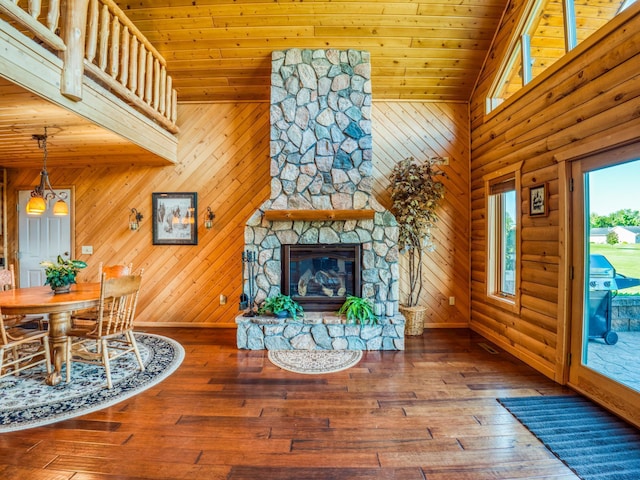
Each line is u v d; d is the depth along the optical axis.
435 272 4.62
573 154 2.63
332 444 2.00
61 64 2.56
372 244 3.92
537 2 3.21
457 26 3.91
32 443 2.00
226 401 2.52
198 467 1.80
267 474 1.75
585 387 2.59
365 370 3.10
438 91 4.55
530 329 3.24
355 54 4.05
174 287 4.65
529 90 3.25
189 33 3.96
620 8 2.37
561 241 2.77
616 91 2.26
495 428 2.16
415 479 1.72
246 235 3.98
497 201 4.07
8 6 2.11
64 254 4.74
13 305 2.53
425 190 4.19
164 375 2.99
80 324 4.07
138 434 2.10
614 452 1.92
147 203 4.68
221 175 4.62
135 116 3.61
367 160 3.99
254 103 4.62
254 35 3.98
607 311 2.45
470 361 3.33
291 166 4.01
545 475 1.75
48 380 2.78
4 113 2.71
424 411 2.37
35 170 4.82
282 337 3.69
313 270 4.14
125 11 3.77
